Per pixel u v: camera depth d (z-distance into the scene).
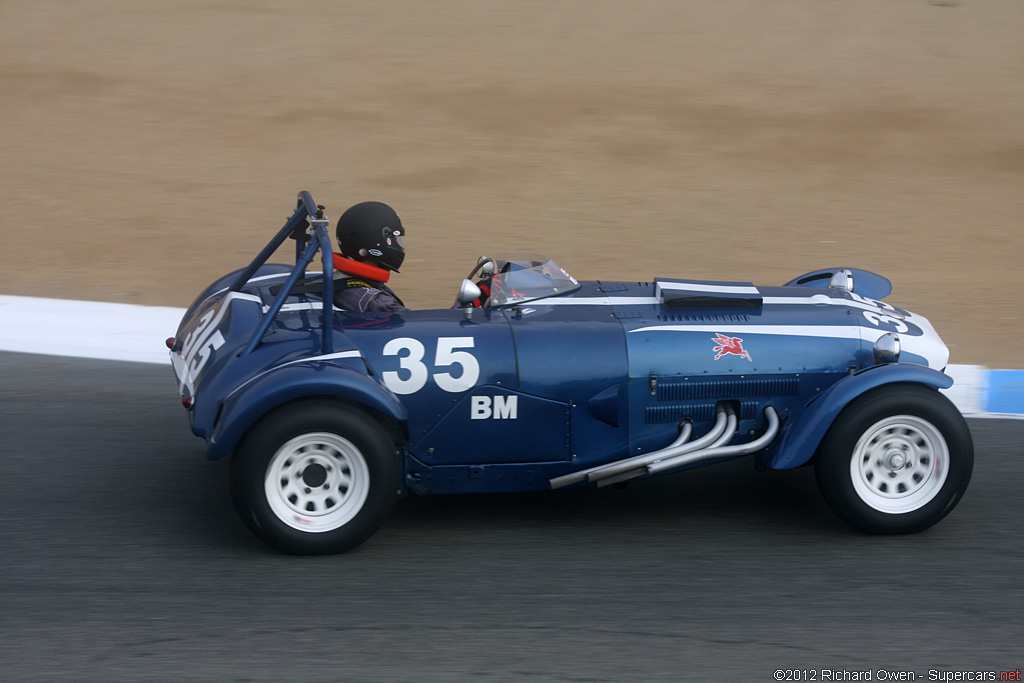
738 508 18.55
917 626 14.22
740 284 19.47
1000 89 66.75
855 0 86.56
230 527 17.55
